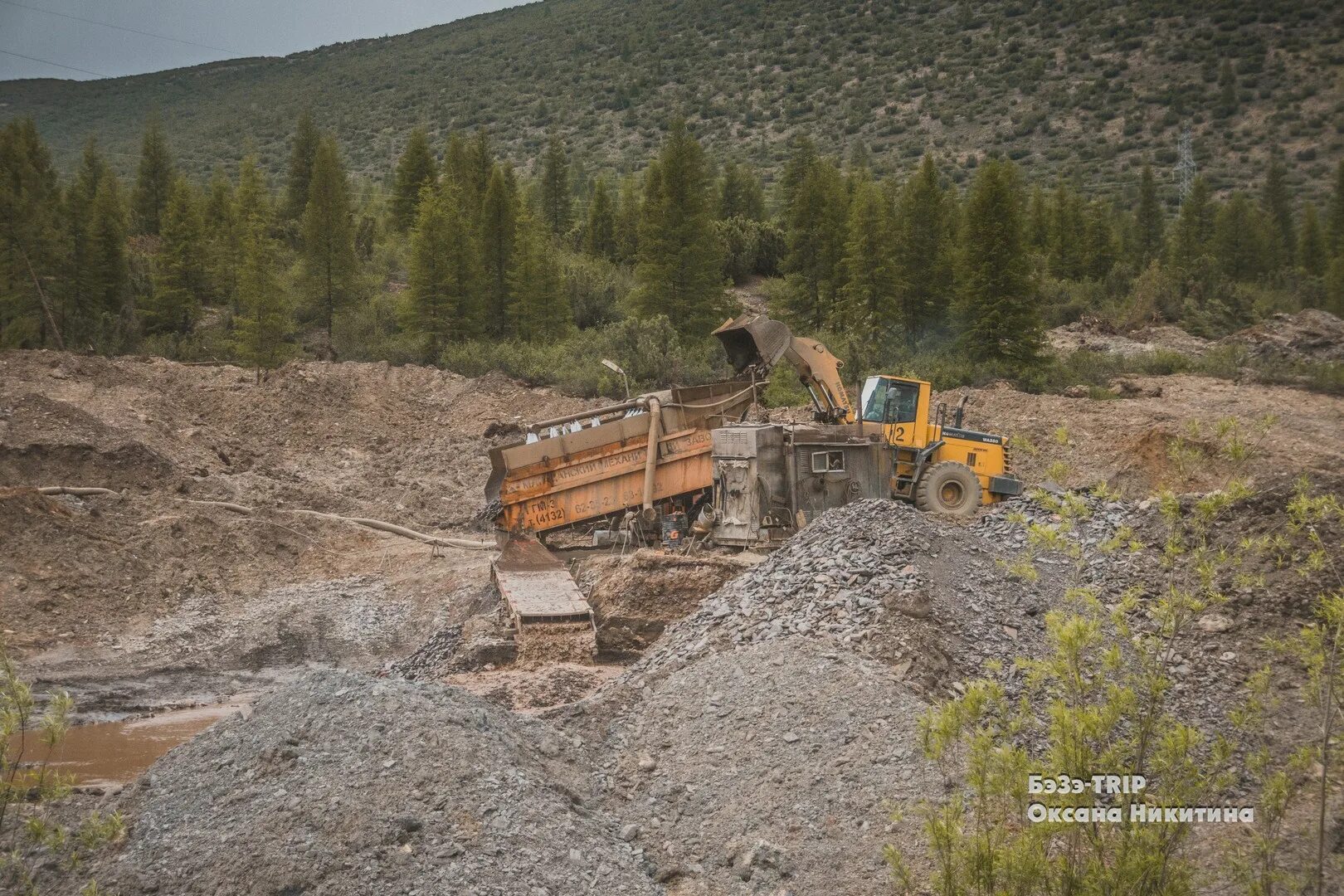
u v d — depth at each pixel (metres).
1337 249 91.94
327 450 32.28
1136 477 26.62
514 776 8.98
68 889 8.20
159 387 33.41
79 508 22.02
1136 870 6.12
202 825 8.73
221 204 68.62
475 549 23.81
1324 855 7.48
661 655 12.71
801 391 38.94
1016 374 44.06
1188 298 65.44
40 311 44.09
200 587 20.20
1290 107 193.12
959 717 6.77
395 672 15.77
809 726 10.05
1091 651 9.88
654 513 19.62
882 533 13.56
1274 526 12.32
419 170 73.44
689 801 9.46
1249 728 7.79
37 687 15.72
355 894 7.66
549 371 41.69
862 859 8.35
